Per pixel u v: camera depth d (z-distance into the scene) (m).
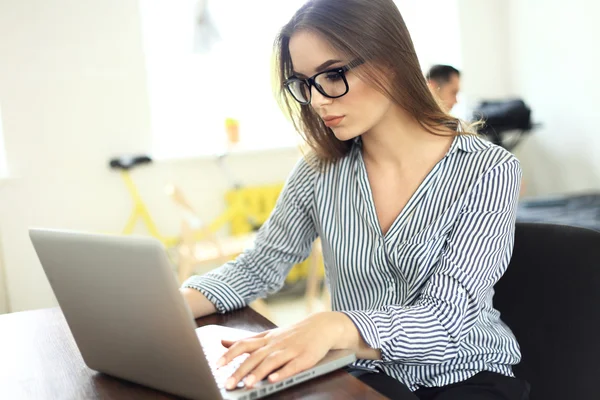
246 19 4.66
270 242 1.39
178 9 4.47
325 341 0.93
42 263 0.94
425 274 1.22
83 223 4.09
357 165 1.31
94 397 0.91
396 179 1.28
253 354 0.90
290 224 1.39
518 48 5.02
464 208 1.20
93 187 4.10
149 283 0.79
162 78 4.48
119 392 0.92
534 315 1.25
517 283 1.28
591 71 4.45
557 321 1.21
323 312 1.00
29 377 0.99
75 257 0.88
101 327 0.91
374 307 1.28
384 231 1.28
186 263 3.62
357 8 1.15
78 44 4.01
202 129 4.62
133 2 4.12
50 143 3.98
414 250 1.22
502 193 1.19
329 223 1.33
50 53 3.95
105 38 4.07
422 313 1.07
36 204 3.97
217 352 1.00
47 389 0.94
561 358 1.20
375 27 1.15
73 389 0.94
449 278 1.13
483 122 1.37
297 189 1.39
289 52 1.29
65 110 4.00
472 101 5.01
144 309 0.82
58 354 1.07
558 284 1.22
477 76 5.06
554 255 1.23
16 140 3.91
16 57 3.87
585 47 4.47
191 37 4.51
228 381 0.86
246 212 4.39
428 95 1.23
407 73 1.19
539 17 4.80
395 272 1.26
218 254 3.66
